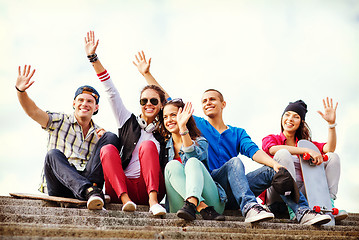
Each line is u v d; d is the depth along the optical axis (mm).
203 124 6023
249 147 5734
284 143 6172
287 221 5035
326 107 6070
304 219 4891
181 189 4918
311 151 5617
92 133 5738
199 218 4789
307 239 4062
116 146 5348
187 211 4430
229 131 5992
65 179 4797
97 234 3615
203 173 4941
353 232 4492
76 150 5594
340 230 4836
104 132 5605
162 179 5168
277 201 5473
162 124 5688
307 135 6180
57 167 4863
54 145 5582
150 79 6594
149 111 5633
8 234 3488
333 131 5996
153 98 5672
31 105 5473
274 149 5906
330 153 5812
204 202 4938
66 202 4738
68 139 5625
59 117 5680
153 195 4789
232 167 5023
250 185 5258
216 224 4508
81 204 4730
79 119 5727
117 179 4848
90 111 5723
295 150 5715
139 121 5582
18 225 3713
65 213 4383
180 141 5434
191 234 3809
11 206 4262
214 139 5902
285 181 4895
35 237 3377
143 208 5035
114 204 4926
